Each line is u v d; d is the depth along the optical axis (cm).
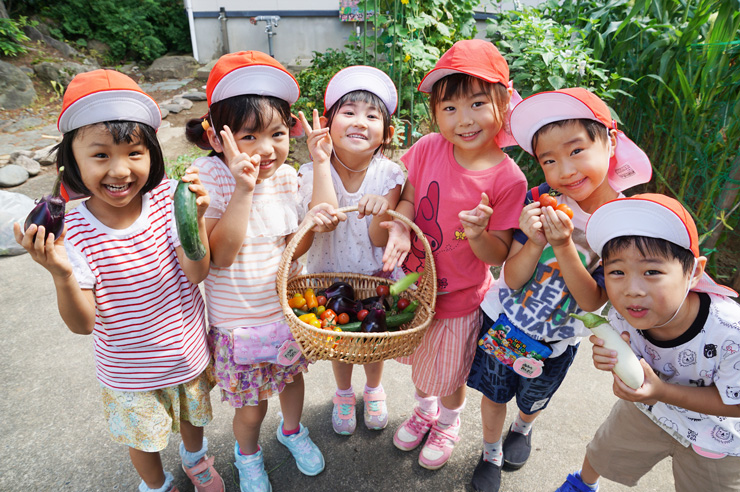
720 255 377
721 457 159
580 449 239
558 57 359
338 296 209
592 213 159
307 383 279
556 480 225
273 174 193
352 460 234
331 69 590
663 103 371
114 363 172
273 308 194
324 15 785
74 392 270
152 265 168
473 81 174
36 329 319
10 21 830
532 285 181
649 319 138
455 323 206
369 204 190
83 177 149
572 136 151
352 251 222
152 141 156
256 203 188
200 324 189
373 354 175
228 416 258
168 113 707
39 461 229
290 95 181
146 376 174
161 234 173
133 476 223
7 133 665
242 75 167
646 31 363
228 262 179
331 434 247
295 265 214
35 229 129
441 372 209
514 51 404
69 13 961
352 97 193
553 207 153
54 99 787
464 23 535
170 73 877
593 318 150
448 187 195
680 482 176
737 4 297
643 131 394
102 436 244
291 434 231
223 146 181
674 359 152
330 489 219
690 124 348
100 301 162
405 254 197
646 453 180
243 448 212
